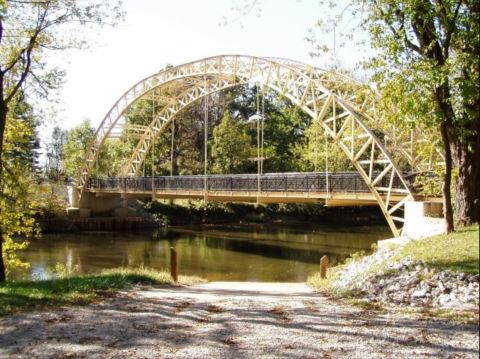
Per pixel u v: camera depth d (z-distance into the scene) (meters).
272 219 64.50
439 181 22.67
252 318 9.37
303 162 58.00
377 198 27.47
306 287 17.45
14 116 21.77
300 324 8.70
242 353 6.91
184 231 53.53
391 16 13.93
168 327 8.56
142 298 12.12
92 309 10.06
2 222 20.78
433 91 13.74
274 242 43.81
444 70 13.14
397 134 29.50
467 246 12.62
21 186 20.69
